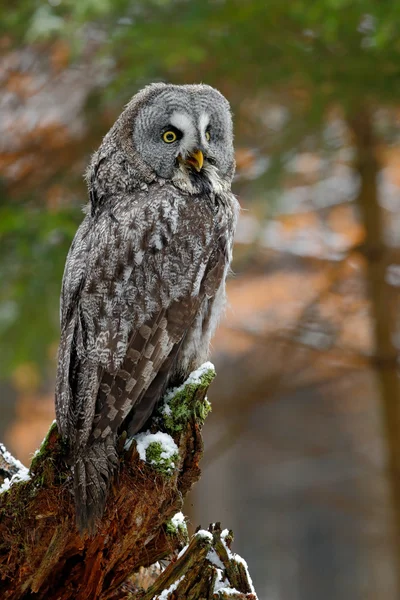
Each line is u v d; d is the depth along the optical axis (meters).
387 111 15.20
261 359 18.30
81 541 5.99
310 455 25.28
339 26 12.71
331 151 15.17
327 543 36.69
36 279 14.35
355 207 16.66
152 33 12.60
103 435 5.97
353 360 15.69
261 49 13.20
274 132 14.69
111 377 6.20
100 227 6.80
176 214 6.92
